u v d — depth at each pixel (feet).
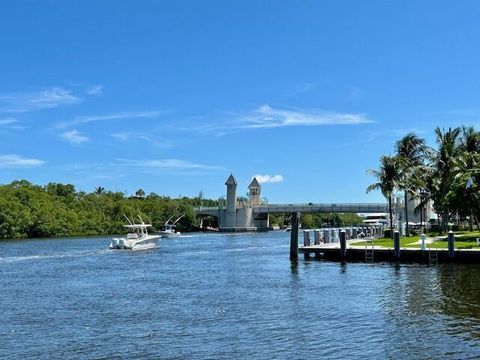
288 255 252.83
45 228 515.50
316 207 605.73
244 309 107.76
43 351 79.36
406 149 313.53
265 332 87.45
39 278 169.07
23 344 83.51
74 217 554.05
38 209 522.88
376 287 131.44
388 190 281.74
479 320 92.02
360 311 101.86
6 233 488.02
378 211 582.76
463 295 116.37
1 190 518.78
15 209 499.51
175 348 79.61
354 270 169.27
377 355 73.41
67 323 98.17
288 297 121.08
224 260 232.12
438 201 291.58
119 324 96.63
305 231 218.18
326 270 172.35
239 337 84.79
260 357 73.87
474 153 279.49
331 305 109.09
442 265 173.88
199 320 98.48
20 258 248.93
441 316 95.66
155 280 161.27
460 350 74.79
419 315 96.94
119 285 150.71
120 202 629.92
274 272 174.40
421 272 157.58
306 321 94.63
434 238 258.16
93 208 598.34
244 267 196.03
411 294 119.55
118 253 284.41
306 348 77.51
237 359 73.36
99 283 155.74
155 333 89.04
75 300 124.47
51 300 124.88
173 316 102.89
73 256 262.88
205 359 73.72
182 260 236.02
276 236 540.52
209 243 394.73
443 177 283.18
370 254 192.03
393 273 157.69
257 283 147.74
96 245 364.79
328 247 209.05
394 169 279.49
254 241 423.64
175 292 134.82
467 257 177.47
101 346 81.66
